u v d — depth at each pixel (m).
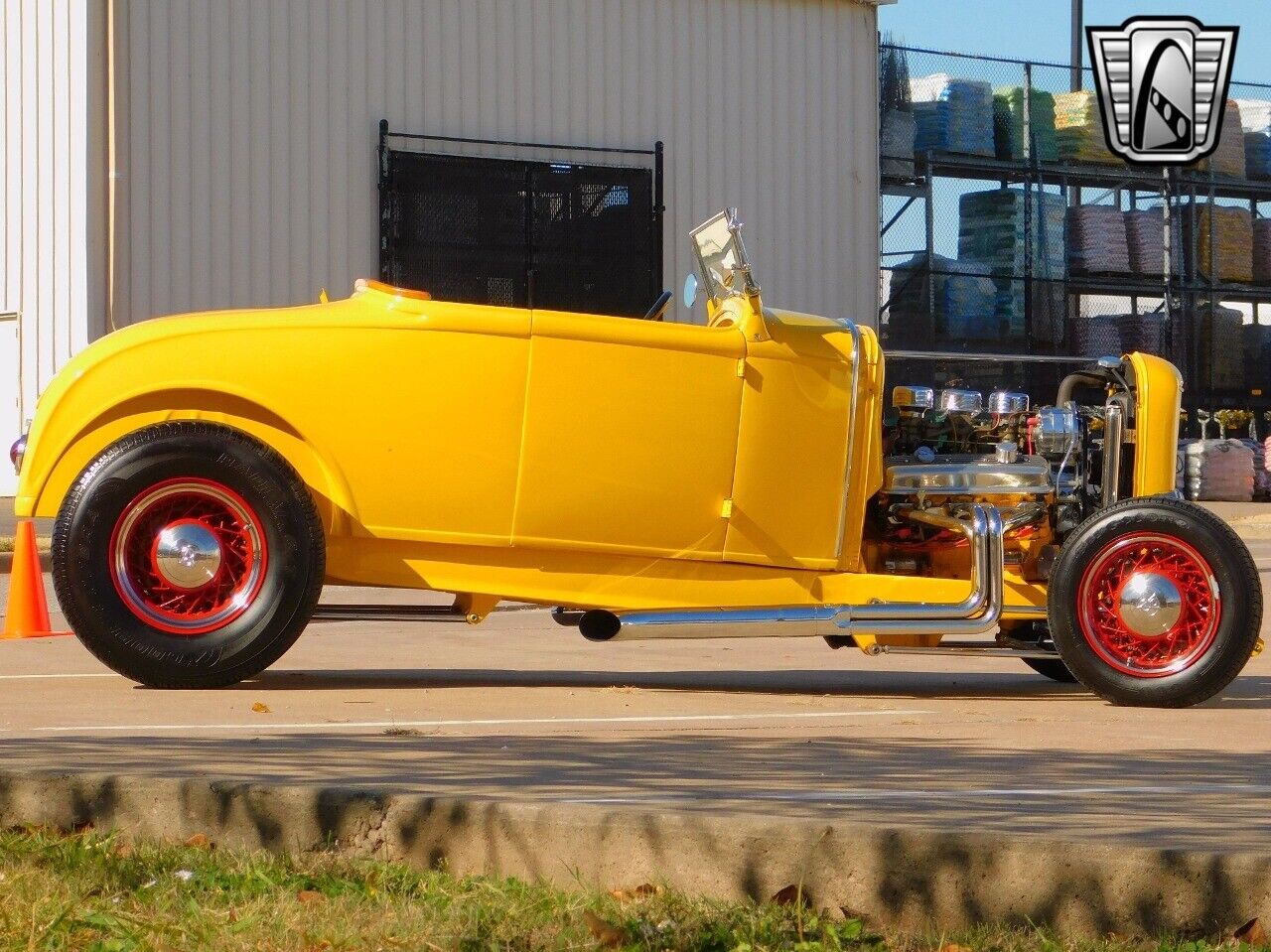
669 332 7.32
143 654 6.98
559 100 24.47
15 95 22.30
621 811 3.91
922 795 4.37
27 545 10.13
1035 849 3.61
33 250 22.19
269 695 6.97
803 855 3.74
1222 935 3.49
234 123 22.30
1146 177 28.25
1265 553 18.78
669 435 7.31
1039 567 7.65
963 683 8.29
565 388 7.23
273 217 22.56
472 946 3.37
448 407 7.19
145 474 6.94
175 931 3.44
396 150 23.33
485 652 9.31
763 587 7.43
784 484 7.40
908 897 3.67
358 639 10.02
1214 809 4.18
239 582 7.08
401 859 4.07
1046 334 27.33
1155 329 28.23
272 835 4.18
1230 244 28.84
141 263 21.78
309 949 3.37
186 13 22.00
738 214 25.58
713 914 3.59
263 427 7.19
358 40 23.12
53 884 3.78
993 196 27.28
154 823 4.29
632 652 9.52
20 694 6.93
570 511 7.25
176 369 7.10
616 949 3.35
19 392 22.39
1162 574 7.12
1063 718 6.70
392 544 7.23
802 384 7.43
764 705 7.02
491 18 24.00
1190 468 27.44
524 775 4.64
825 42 26.23
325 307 7.29
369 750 5.11
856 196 26.39
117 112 21.59
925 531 7.73
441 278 23.53
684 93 25.27
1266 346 29.31
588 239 24.45
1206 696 7.08
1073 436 7.77
